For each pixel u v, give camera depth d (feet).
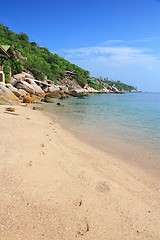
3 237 14.69
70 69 377.71
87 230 16.57
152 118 83.15
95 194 21.99
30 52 312.50
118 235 16.60
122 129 59.11
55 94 172.76
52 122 60.75
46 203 19.01
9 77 134.72
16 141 33.99
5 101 87.71
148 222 18.67
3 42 261.24
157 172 29.89
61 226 16.56
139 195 23.22
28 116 63.31
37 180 22.71
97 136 49.03
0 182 21.06
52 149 33.88
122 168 30.63
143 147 41.78
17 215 16.96
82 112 93.25
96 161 32.35
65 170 26.71
